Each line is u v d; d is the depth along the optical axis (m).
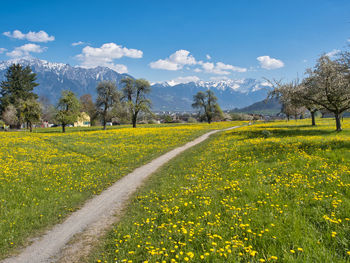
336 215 6.03
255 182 9.81
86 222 8.74
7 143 30.67
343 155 12.51
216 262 4.52
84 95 127.19
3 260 6.39
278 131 35.72
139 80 67.50
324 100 30.58
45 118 117.00
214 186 10.08
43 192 11.87
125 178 15.52
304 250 4.57
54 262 6.15
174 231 6.27
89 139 37.34
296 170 10.86
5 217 8.81
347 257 4.37
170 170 16.62
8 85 108.06
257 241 5.18
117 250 5.73
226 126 71.31
